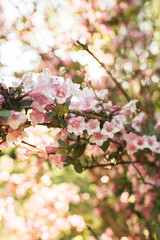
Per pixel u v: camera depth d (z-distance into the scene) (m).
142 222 1.15
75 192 1.40
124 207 1.20
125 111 0.79
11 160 1.37
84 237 1.29
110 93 1.18
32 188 1.34
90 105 0.75
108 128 0.76
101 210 1.31
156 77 1.20
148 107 1.13
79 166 0.79
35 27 1.10
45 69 0.66
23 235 1.28
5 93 0.63
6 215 1.29
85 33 1.15
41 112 0.67
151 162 1.07
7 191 1.31
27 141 0.77
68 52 1.07
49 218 1.31
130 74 1.21
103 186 1.27
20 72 1.07
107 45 1.27
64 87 0.68
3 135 0.68
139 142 0.84
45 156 0.76
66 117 0.73
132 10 1.08
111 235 1.22
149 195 1.09
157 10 1.29
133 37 1.25
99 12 1.21
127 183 1.12
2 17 1.09
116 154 0.86
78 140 0.79
